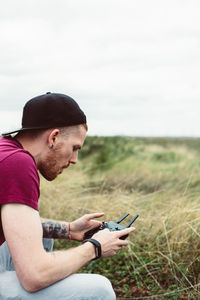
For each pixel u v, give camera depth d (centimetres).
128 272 289
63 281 156
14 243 143
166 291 257
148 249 302
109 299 159
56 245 344
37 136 165
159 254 295
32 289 146
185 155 933
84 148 766
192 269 272
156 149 952
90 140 773
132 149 829
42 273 145
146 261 291
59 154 167
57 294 153
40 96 169
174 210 333
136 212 355
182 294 252
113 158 759
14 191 145
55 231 205
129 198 381
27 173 148
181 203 344
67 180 502
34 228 145
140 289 265
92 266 304
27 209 146
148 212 360
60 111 163
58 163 168
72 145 169
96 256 164
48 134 164
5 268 182
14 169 147
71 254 156
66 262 152
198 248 283
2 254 182
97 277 161
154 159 871
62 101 165
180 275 273
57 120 163
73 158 173
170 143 1302
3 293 155
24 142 167
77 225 208
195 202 341
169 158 891
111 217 353
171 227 314
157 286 262
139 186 547
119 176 627
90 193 466
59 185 461
